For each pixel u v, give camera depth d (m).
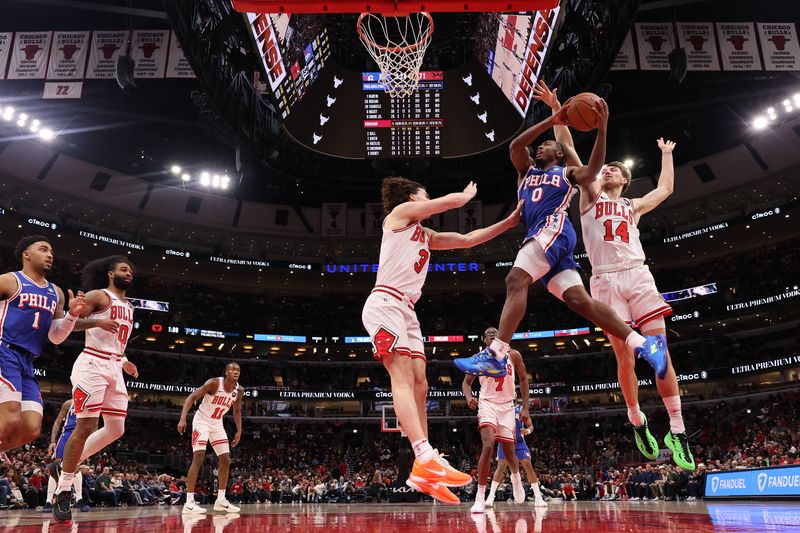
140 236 38.56
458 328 41.12
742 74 26.75
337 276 41.34
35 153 32.69
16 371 4.96
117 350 6.36
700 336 36.38
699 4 26.31
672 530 3.25
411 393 4.03
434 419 37.44
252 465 32.50
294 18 16.86
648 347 4.67
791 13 26.97
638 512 6.13
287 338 39.25
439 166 30.45
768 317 35.41
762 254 36.81
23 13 26.78
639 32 21.83
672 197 35.41
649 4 21.72
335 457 35.66
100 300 6.18
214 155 35.31
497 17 17.36
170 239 39.56
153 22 27.27
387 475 28.95
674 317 35.47
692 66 21.56
